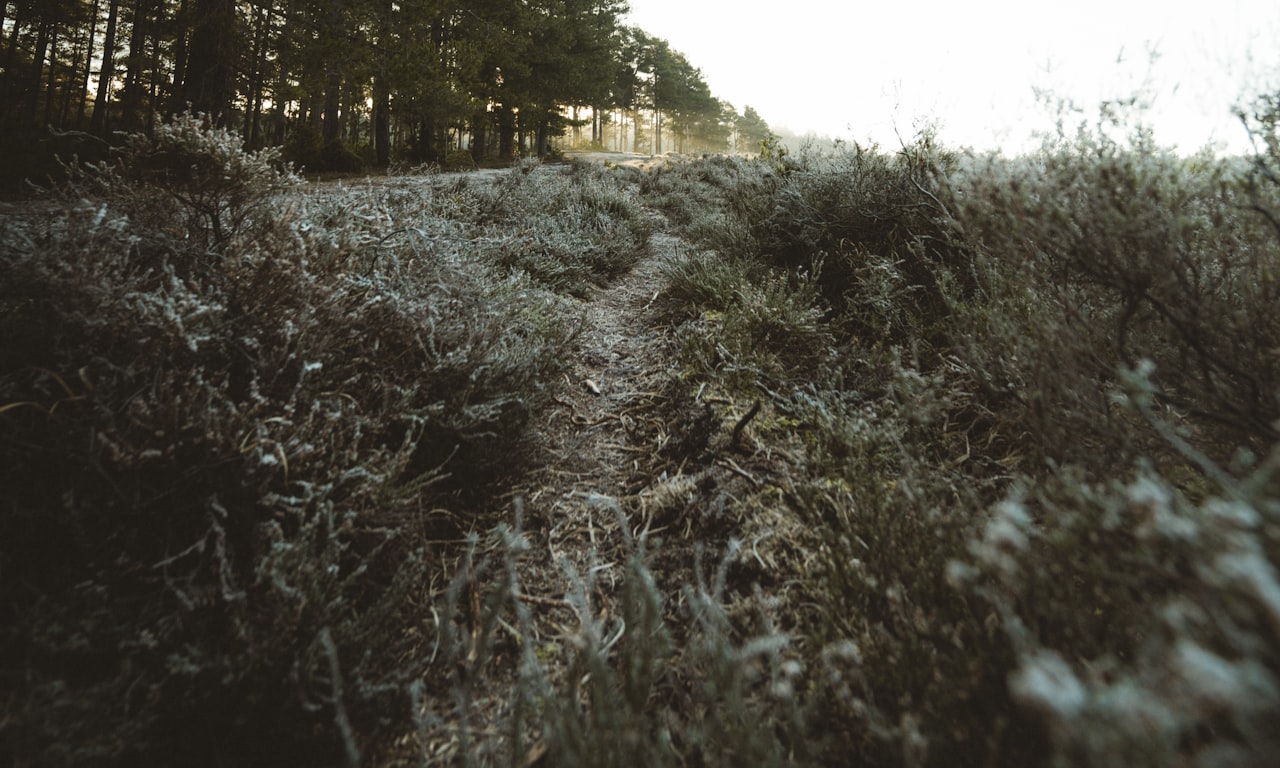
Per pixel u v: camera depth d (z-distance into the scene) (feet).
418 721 3.66
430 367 7.20
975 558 3.82
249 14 36.29
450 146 77.82
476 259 11.12
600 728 3.43
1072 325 5.80
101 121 81.30
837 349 9.79
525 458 7.79
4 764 3.20
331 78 45.19
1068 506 3.84
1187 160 5.42
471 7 70.28
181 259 7.36
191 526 4.81
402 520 5.77
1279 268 4.78
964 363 7.10
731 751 3.37
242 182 7.61
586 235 19.11
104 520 4.50
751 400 8.91
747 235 15.51
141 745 3.59
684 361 10.67
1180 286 4.77
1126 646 3.28
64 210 6.51
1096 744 2.00
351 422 5.95
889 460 6.42
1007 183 5.65
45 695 3.57
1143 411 3.18
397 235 9.34
